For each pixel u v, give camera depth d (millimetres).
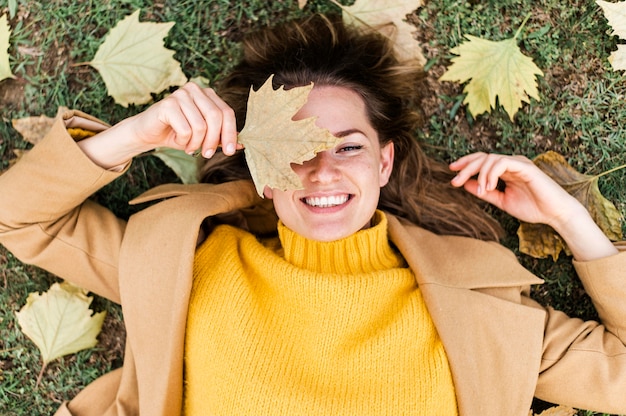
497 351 1314
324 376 1239
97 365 1604
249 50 1444
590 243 1394
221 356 1245
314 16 1468
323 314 1251
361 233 1290
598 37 1582
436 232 1564
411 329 1271
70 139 1196
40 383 1591
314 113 1266
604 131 1598
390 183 1522
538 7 1582
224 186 1377
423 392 1235
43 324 1536
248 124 1021
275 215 1477
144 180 1573
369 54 1389
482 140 1609
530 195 1438
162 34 1499
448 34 1590
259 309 1271
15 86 1545
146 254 1291
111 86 1517
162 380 1259
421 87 1598
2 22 1498
